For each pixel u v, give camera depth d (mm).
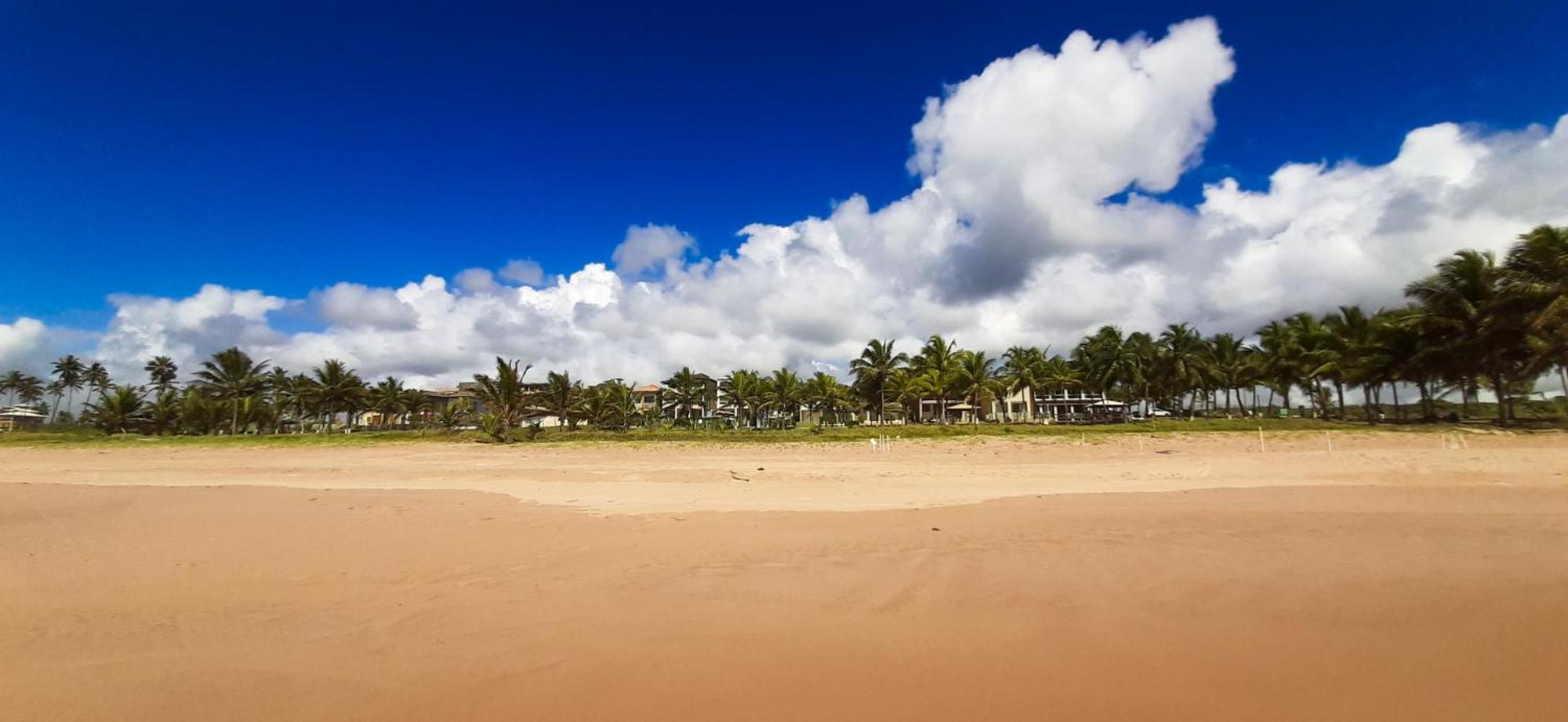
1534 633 6070
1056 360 86188
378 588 8273
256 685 5414
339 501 17375
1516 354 43156
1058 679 5285
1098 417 88500
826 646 6000
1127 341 76750
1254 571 8250
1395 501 14047
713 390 87125
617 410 75188
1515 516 11977
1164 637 6105
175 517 14727
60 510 16578
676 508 14727
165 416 66562
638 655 5852
